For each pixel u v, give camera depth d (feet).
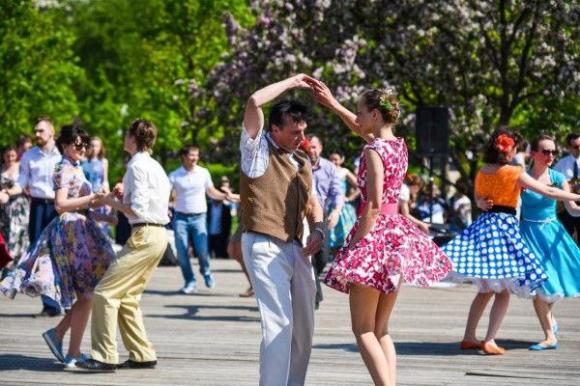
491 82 124.06
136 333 43.29
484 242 46.68
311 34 120.57
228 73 125.29
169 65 209.15
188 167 75.97
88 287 43.45
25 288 43.29
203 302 69.31
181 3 209.97
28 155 62.95
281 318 33.91
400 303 69.26
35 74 191.52
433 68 121.19
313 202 35.86
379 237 33.65
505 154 46.91
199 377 41.55
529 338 52.95
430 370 43.42
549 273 48.47
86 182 44.55
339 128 121.39
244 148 34.30
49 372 42.52
